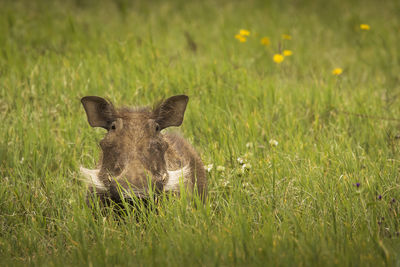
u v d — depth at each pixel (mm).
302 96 22516
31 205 15336
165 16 38188
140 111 15469
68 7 38438
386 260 11477
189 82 22906
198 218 13688
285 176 16219
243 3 42281
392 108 22094
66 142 19125
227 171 16953
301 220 13711
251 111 21172
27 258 12953
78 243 12984
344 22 37562
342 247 12219
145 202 13953
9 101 21297
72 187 16172
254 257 11742
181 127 20141
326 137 19203
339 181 15320
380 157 17234
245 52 29438
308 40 33875
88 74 23312
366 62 29516
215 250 12000
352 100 22516
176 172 14445
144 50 26391
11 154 18203
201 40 32344
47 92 22062
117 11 38875
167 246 12328
